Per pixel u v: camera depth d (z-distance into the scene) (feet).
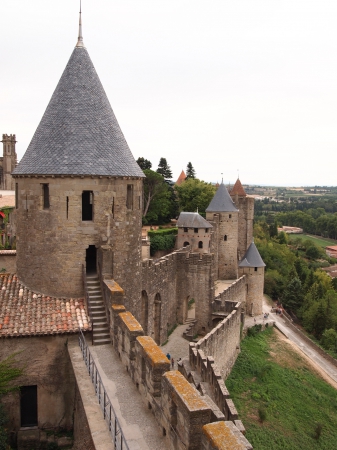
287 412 112.16
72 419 65.21
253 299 206.69
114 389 51.08
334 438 106.83
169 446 39.04
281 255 353.92
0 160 330.13
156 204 282.36
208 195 301.22
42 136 72.69
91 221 71.72
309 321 222.69
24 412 65.31
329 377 151.43
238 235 250.16
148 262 125.80
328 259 478.59
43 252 71.26
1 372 60.34
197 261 155.12
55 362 64.95
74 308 69.21
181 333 149.48
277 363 149.59
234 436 30.35
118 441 40.78
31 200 71.31
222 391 78.38
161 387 42.06
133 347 53.26
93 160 70.69
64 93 74.84
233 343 136.46
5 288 72.33
